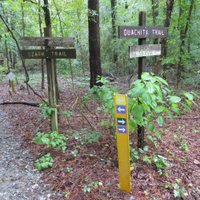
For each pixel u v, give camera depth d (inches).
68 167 150.4
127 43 476.7
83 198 123.7
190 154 170.4
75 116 247.0
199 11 354.9
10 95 381.4
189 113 264.4
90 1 307.4
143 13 154.3
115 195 123.6
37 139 167.5
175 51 340.5
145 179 134.8
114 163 151.1
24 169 155.5
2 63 653.9
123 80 479.5
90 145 176.2
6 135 216.2
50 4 248.1
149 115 142.0
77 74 531.8
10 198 127.6
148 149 166.2
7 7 264.5
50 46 184.5
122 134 119.0
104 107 169.8
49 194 129.7
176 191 126.1
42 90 426.6
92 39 320.5
